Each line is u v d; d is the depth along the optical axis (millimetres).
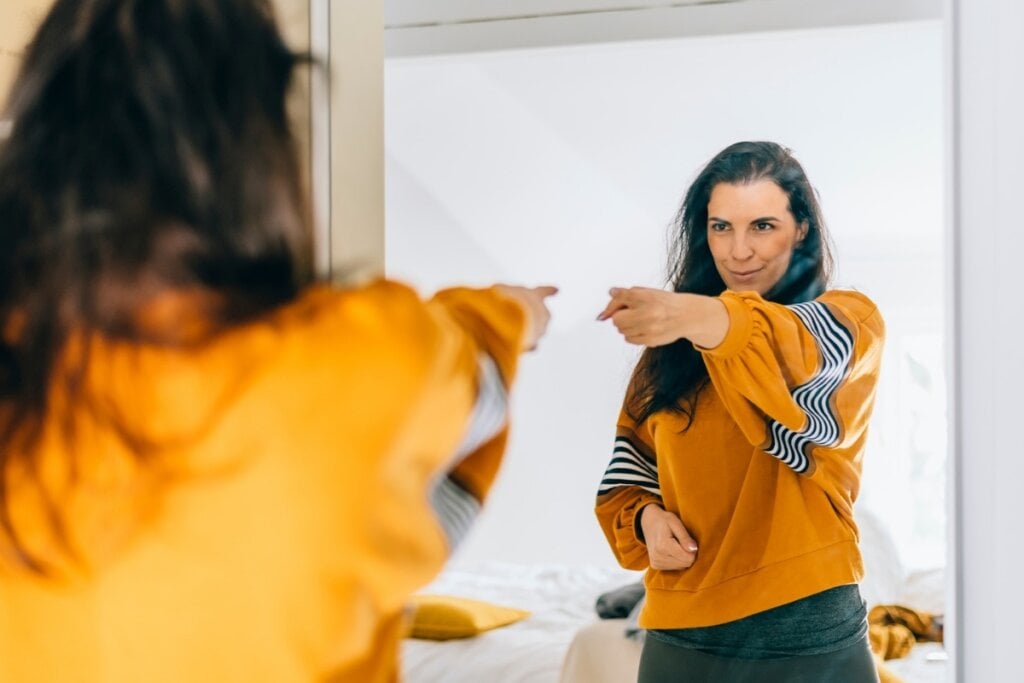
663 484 1365
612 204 1388
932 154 1297
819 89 1324
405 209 1449
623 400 1380
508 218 1418
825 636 1328
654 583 1379
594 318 1390
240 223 575
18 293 562
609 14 1374
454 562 1447
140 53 568
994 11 1118
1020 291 1095
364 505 553
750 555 1337
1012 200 1103
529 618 1426
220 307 565
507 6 1413
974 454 1154
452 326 629
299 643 562
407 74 1438
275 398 553
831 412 1315
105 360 554
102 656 569
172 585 560
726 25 1346
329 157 1340
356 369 557
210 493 552
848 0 1312
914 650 1316
